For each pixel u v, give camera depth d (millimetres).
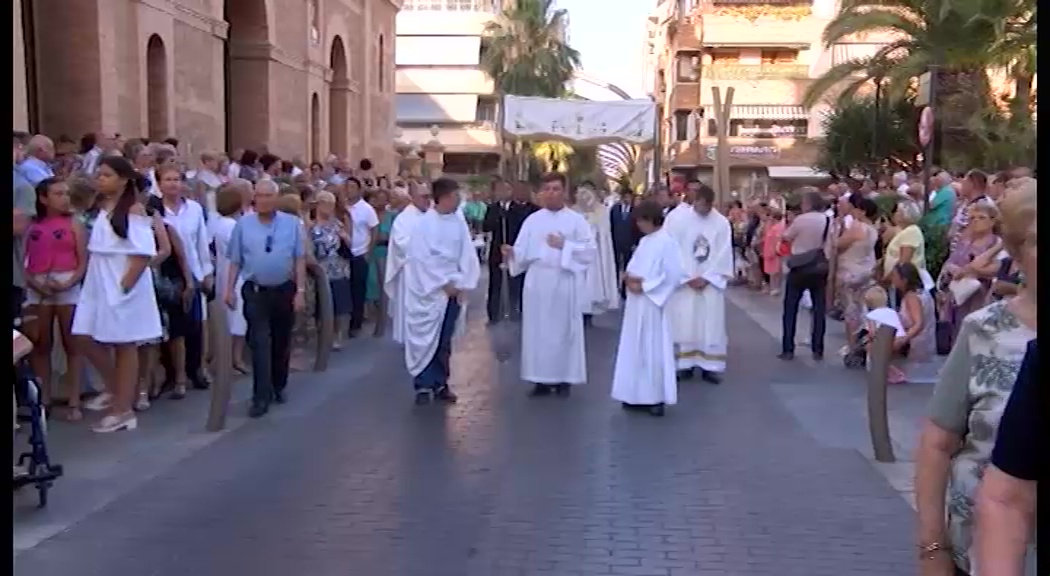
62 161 11703
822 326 12062
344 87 35750
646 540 5770
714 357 10617
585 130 19375
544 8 62250
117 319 7930
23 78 13789
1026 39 20750
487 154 75500
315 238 12344
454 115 75500
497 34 62594
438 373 9359
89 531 5816
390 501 6434
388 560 5426
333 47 35281
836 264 12008
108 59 19625
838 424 8656
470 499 6484
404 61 75750
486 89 75188
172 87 22266
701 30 53562
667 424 8641
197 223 9531
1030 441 2389
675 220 10680
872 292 10320
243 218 8875
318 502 6391
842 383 10594
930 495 3061
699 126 52594
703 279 10523
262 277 8750
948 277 11273
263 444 7824
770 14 53031
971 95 23594
